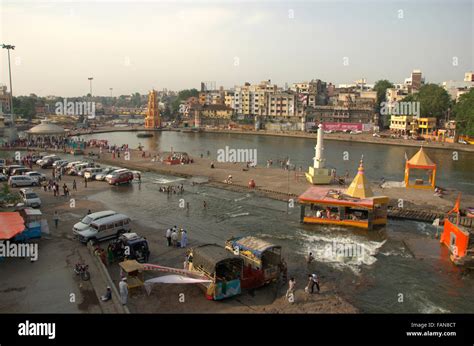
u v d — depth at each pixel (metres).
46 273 27.47
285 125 180.62
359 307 25.98
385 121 178.75
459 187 66.31
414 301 27.09
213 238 38.50
